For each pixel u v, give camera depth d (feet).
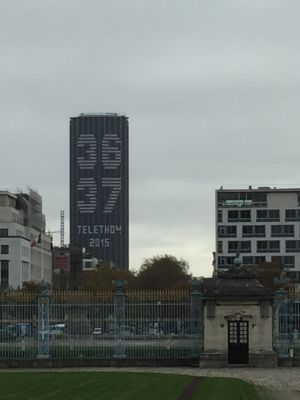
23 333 253.44
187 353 252.62
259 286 254.47
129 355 252.21
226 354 248.73
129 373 216.13
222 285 254.27
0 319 254.27
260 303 252.21
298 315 253.44
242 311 251.60
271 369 241.14
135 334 252.83
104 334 252.83
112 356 251.80
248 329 251.80
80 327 253.44
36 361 250.57
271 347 251.60
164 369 240.94
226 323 251.60
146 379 193.36
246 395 160.66
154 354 252.21
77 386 170.81
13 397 145.38
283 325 253.65
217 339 250.78
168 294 254.27
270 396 165.58
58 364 250.37
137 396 151.53
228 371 233.35
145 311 253.65
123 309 253.24
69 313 254.06
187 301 254.27
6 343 253.03
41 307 254.06
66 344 252.83
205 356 248.32
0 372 226.38
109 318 253.65
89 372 221.87
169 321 253.65
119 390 163.53
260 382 199.31
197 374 220.43
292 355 251.19
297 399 159.94
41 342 252.62
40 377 199.00
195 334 253.24
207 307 252.01
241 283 254.27
